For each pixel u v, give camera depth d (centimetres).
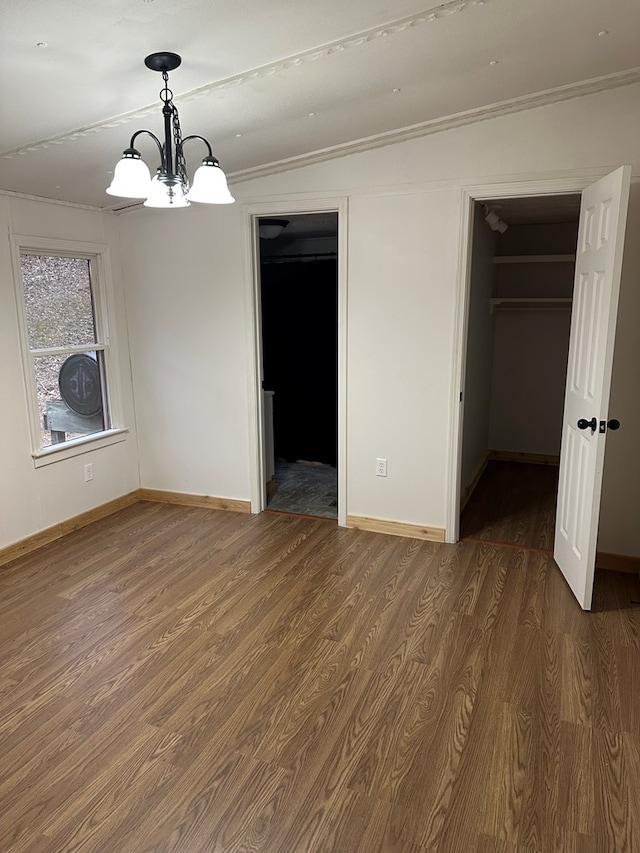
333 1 179
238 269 393
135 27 179
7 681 240
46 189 341
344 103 269
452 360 351
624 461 321
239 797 183
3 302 340
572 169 308
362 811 178
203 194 209
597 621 280
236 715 219
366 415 379
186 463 442
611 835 169
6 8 161
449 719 216
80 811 178
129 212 412
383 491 384
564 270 519
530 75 264
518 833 170
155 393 438
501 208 415
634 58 259
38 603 301
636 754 199
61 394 391
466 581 320
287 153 336
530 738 206
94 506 416
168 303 418
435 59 233
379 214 350
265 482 436
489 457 569
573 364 317
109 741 207
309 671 245
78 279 400
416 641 265
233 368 411
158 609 295
